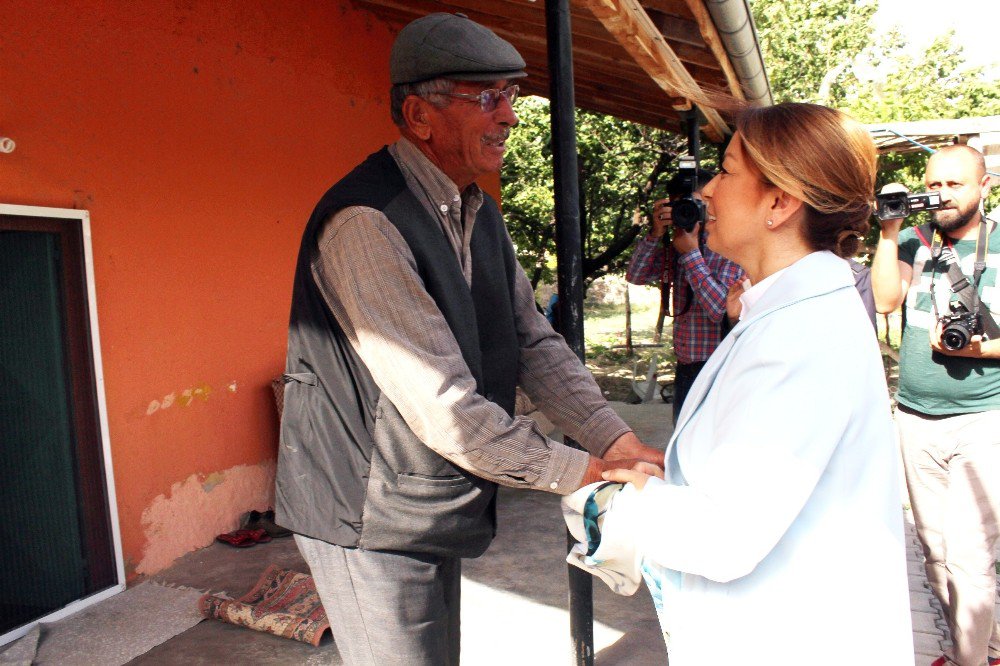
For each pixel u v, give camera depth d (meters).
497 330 1.92
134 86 3.69
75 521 3.49
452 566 1.99
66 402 3.45
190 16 3.98
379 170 1.77
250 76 4.39
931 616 3.57
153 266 3.81
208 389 4.14
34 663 3.01
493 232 1.97
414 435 1.71
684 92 1.44
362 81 5.39
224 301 4.23
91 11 3.47
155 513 3.83
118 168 3.62
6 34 3.12
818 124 1.28
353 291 1.63
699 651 1.35
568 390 2.04
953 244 2.83
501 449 1.59
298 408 1.82
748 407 1.22
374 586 1.75
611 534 1.42
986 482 2.73
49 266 3.37
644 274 4.75
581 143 10.94
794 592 1.26
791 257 1.36
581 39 4.89
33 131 3.24
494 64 1.71
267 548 4.11
